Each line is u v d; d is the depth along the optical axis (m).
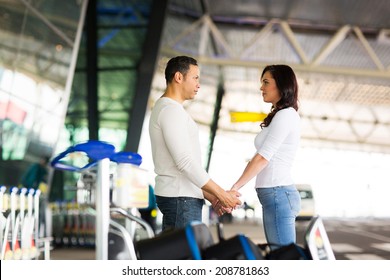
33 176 13.23
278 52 39.00
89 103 20.05
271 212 4.69
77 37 15.39
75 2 15.13
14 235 6.36
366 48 33.59
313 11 30.53
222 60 35.00
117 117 19.95
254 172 4.63
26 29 12.87
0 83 11.93
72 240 13.57
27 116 13.25
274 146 4.62
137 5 20.02
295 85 4.80
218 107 48.69
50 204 13.62
